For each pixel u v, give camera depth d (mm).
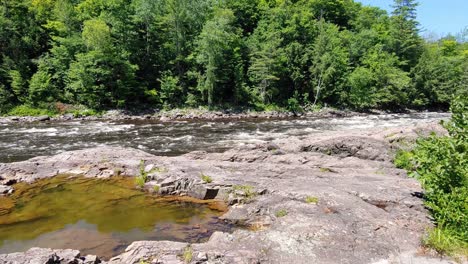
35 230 8477
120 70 44812
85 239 7988
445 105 67188
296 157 14312
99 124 35000
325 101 55531
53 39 47125
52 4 52062
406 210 8664
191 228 8625
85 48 46094
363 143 15055
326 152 15406
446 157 7836
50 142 24359
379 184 10422
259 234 7473
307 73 55750
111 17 46500
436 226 7789
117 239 7996
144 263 6129
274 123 38031
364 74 56094
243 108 48469
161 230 8508
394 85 58031
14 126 32781
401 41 69375
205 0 55281
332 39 60281
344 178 11305
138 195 10906
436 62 67250
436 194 7980
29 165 13055
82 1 55375
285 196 9547
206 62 47500
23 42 47125
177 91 48719
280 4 66312
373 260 6555
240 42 55062
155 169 12305
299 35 59750
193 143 24406
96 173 12688
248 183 10633
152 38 50844
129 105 46031
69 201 10391
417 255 6691
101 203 10258
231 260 6238
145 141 25188
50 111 41531
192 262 6102
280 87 54875
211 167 12641
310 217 8078
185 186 10961
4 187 11047
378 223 7816
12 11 47906
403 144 14922
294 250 6840
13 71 42562
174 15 49750
